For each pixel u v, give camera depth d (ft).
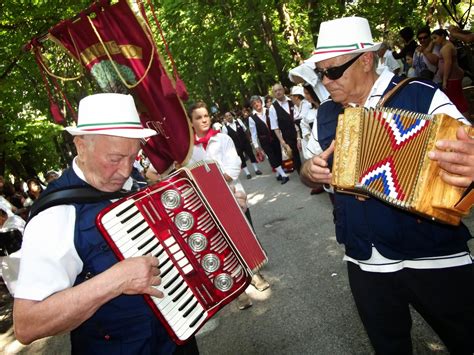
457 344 7.04
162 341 6.73
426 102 6.52
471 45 26.48
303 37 53.52
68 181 6.38
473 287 6.77
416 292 6.94
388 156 6.07
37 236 5.79
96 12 11.92
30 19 32.83
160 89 12.32
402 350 7.41
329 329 11.19
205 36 53.52
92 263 6.15
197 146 12.95
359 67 7.07
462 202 5.48
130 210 6.22
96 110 6.01
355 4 34.30
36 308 5.39
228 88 86.79
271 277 15.12
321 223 18.94
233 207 7.52
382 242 6.91
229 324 13.05
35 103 49.67
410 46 26.43
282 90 25.99
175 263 6.48
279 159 29.17
